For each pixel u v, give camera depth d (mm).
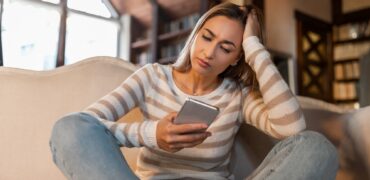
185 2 4363
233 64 989
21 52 3273
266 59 920
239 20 929
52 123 1056
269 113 889
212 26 889
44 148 1040
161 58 4527
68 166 662
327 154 724
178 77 972
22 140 1018
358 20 5297
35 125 1037
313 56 5219
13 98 1021
